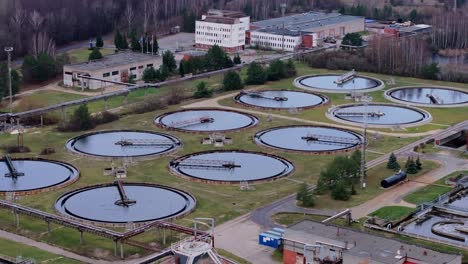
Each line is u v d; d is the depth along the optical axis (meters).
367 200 144.75
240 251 123.00
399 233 129.00
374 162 165.38
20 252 121.94
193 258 106.50
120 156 167.12
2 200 138.12
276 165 163.50
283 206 141.62
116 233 122.69
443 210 139.75
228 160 165.75
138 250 123.25
